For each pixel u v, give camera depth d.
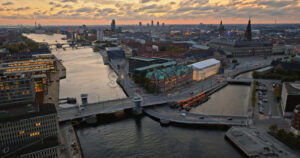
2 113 137.38
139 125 178.88
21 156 114.38
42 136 136.50
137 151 142.12
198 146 146.75
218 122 172.50
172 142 152.12
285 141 140.75
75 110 193.00
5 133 127.25
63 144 144.62
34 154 117.19
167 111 198.38
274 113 186.38
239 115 189.12
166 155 137.62
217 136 159.12
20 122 129.12
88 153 140.38
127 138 158.38
